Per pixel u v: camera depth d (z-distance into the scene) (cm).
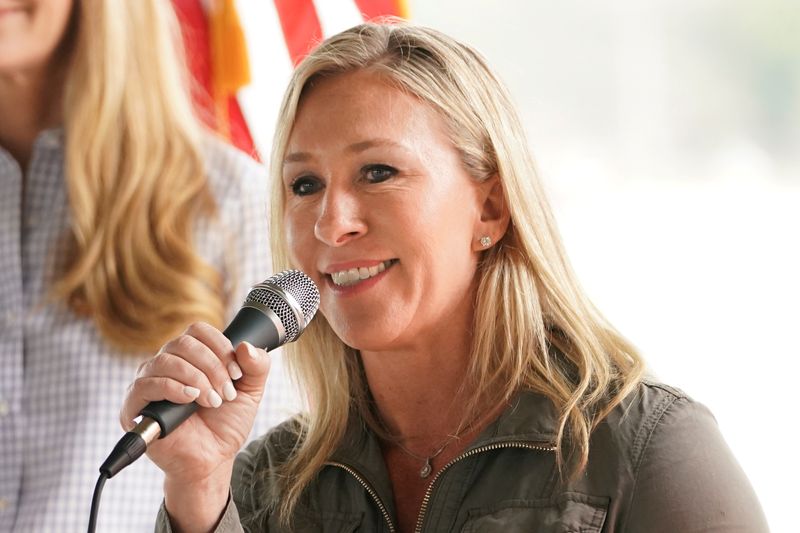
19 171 820
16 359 786
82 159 802
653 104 1455
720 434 536
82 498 761
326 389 604
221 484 538
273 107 959
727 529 499
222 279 829
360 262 537
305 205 554
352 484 584
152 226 809
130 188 802
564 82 1438
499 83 580
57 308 791
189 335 508
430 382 574
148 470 775
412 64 553
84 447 769
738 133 1459
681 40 1446
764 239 1459
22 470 773
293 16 949
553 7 1425
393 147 537
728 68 1448
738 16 1441
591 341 568
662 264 1469
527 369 567
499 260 573
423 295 543
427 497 552
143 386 495
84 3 808
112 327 783
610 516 511
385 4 942
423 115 547
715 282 1459
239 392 523
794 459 1295
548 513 519
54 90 833
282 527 587
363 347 541
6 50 795
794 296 1441
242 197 840
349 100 546
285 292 522
